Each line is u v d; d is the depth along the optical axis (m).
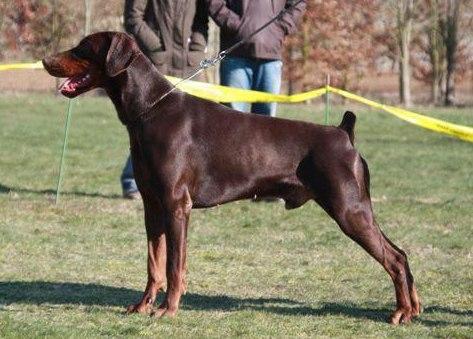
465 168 22.89
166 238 9.02
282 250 12.75
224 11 14.77
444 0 48.16
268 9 14.88
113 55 8.95
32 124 30.62
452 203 17.11
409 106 43.72
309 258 12.27
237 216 15.00
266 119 9.20
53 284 10.54
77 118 33.03
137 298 10.01
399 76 48.78
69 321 8.93
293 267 11.77
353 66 46.56
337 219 8.93
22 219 14.24
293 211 15.47
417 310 9.26
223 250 12.60
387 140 29.34
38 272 11.11
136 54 9.05
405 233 14.12
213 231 13.90
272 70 15.09
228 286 10.77
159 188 9.00
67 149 24.69
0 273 10.99
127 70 9.06
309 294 10.48
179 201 8.98
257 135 9.08
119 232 13.59
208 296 10.23
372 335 8.73
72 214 14.73
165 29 14.77
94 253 12.26
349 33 45.72
